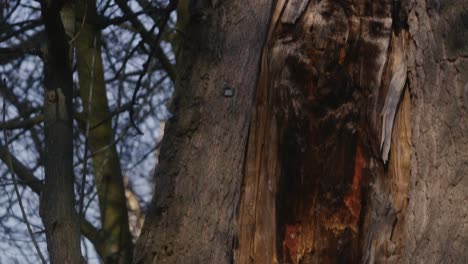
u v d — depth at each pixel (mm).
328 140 3586
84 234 6797
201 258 3588
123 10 5715
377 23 3596
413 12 3646
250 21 3695
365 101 3588
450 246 3453
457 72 3568
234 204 3607
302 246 3604
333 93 3572
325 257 3602
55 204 3924
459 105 3547
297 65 3568
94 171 6711
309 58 3570
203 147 3668
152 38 6207
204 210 3623
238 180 3613
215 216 3611
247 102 3641
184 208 3646
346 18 3582
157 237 3658
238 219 3605
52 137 4012
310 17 3580
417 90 3604
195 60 3752
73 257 3871
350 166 3586
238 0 3738
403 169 3580
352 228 3596
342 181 3584
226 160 3633
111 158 6746
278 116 3586
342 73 3572
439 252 3463
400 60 3617
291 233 3605
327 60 3562
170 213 3660
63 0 3896
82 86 6578
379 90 3584
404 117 3611
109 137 6680
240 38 3693
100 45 6535
